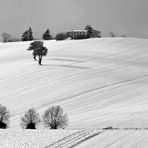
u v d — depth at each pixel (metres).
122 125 59.91
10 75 98.56
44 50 111.00
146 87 86.19
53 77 94.56
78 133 33.22
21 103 76.88
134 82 90.38
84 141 29.77
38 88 86.44
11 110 72.69
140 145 28.27
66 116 62.72
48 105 75.25
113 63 109.44
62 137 31.31
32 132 34.16
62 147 27.72
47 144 28.78
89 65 106.75
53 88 85.94
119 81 91.06
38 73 98.50
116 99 77.94
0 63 117.62
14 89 86.81
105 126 59.56
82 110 71.62
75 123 61.81
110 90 83.81
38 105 75.50
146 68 104.75
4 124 61.97
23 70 102.62
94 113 68.56
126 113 67.06
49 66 105.38
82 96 80.25
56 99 78.94
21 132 34.22
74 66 105.19
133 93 81.69
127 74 97.81
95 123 61.53
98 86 87.00
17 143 29.25
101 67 104.38
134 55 121.88
